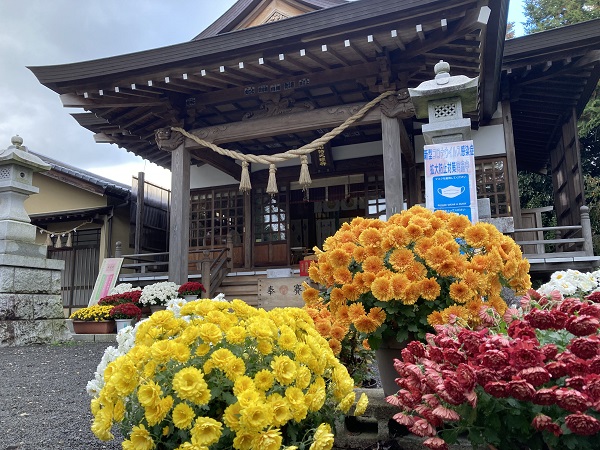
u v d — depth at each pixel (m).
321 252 2.45
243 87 7.43
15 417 2.63
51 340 6.31
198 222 10.63
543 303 1.84
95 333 6.68
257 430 1.30
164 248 12.16
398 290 2.03
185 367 1.46
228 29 8.73
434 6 5.27
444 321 1.99
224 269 8.65
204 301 1.74
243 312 1.72
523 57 7.09
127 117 7.96
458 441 1.76
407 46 6.19
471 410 1.37
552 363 1.29
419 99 4.29
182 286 6.99
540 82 7.98
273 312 1.78
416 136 8.98
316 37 5.91
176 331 1.63
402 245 2.16
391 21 5.53
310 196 10.21
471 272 2.04
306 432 1.49
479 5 5.09
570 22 14.04
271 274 7.76
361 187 9.82
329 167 9.77
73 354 5.14
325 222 13.16
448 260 2.05
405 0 5.34
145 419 1.45
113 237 11.39
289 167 10.28
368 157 9.65
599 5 13.88
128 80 6.83
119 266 8.90
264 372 1.44
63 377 3.82
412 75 6.59
